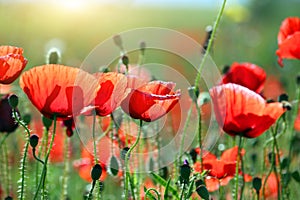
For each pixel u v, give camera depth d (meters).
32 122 1.61
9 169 1.30
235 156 1.16
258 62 3.14
